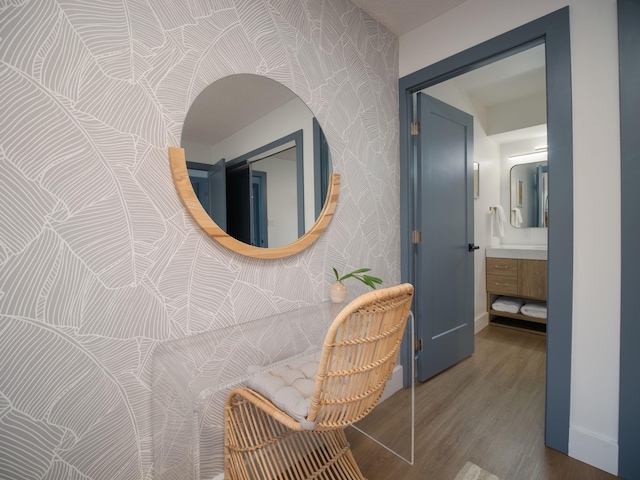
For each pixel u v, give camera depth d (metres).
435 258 2.22
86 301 0.89
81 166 0.87
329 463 1.29
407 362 2.09
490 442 1.55
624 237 1.27
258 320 1.20
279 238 1.35
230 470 1.10
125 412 0.97
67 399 0.87
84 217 0.88
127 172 0.95
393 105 2.02
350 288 1.72
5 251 0.77
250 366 1.17
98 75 0.89
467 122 2.49
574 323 1.42
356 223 1.75
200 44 1.10
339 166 1.64
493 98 3.16
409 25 1.95
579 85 1.37
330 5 1.58
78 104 0.86
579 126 1.37
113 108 0.92
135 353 0.98
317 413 0.87
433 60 1.90
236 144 1.20
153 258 1.01
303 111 1.45
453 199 2.38
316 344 1.38
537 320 3.06
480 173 3.28
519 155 3.58
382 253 1.95
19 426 0.80
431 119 2.15
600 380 1.36
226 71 1.18
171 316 1.05
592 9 1.33
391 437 1.60
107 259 0.92
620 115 1.26
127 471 0.97
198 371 1.04
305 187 1.46
